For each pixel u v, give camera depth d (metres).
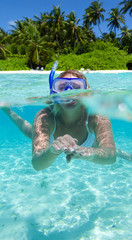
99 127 1.97
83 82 2.14
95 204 2.46
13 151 4.56
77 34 47.31
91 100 2.29
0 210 2.36
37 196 2.65
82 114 2.10
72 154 1.34
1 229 2.05
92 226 2.08
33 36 34.09
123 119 4.98
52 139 2.12
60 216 2.26
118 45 51.47
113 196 2.62
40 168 1.73
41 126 1.96
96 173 3.34
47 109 2.12
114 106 3.57
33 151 1.80
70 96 2.07
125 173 3.30
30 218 2.22
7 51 39.34
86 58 32.94
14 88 7.64
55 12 46.56
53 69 2.38
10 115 3.78
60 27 47.47
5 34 48.56
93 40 53.19
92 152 1.42
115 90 3.17
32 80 11.41
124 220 2.15
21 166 3.67
